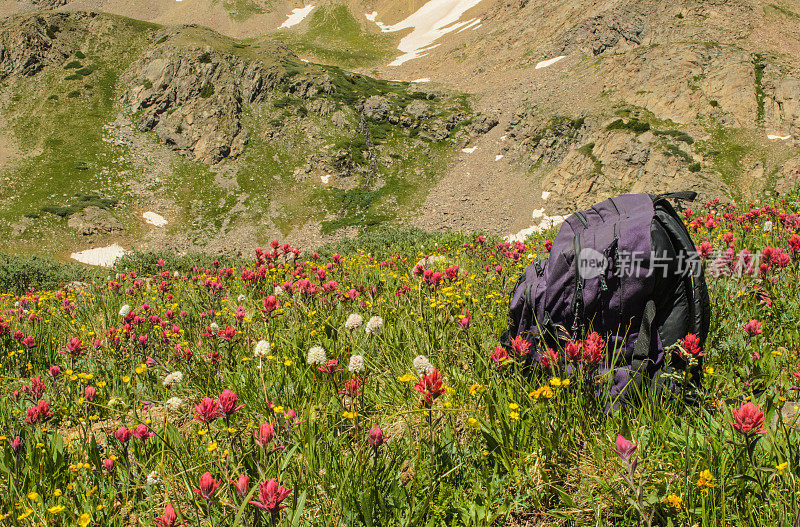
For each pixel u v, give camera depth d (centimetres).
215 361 421
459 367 368
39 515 256
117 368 482
